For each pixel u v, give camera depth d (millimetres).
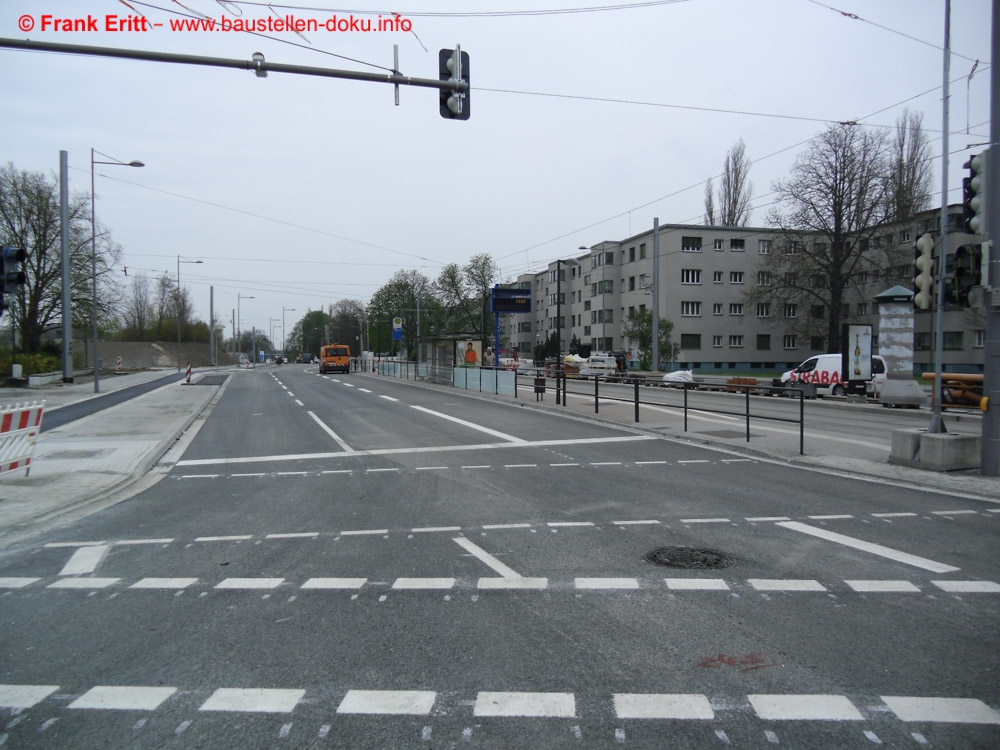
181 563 6223
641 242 60562
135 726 3359
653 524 7238
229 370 73562
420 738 3195
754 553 6125
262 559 6289
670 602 4918
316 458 12766
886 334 21234
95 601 5230
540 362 58438
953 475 9625
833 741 3109
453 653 4125
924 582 5297
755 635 4312
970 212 9586
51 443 14820
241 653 4199
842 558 5945
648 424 16750
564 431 16109
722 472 10469
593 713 3389
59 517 8336
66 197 35469
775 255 42812
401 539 6848
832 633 4332
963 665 3855
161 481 10859
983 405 9570
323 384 40594
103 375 51000
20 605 5164
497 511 7992
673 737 3162
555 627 4496
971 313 40719
